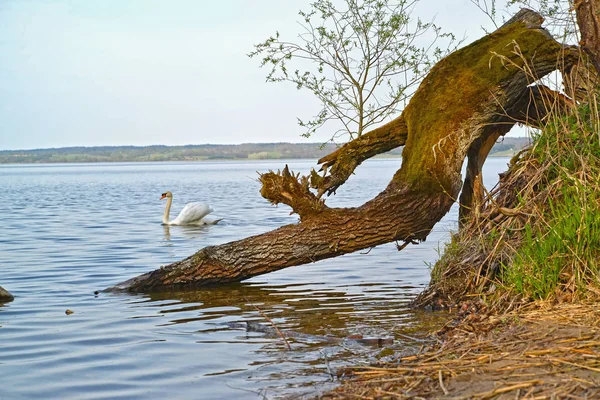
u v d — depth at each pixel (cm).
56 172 14112
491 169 8438
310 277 1179
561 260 706
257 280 1148
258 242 1016
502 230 836
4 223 2294
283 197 991
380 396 489
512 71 974
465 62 1005
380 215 969
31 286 1117
